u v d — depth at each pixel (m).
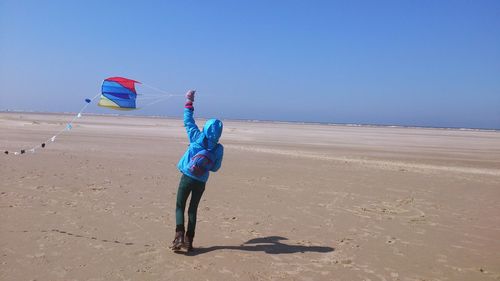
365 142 33.44
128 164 13.98
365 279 5.05
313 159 18.28
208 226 7.06
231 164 15.30
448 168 16.98
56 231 6.27
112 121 67.88
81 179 10.66
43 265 4.98
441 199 10.29
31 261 5.08
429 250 6.28
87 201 8.32
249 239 6.45
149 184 10.51
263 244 6.23
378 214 8.45
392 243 6.55
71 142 21.58
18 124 37.25
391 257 5.89
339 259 5.71
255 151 21.20
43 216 7.04
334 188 11.16
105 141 23.45
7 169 11.48
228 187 10.66
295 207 8.75
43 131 29.78
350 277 5.09
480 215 8.73
